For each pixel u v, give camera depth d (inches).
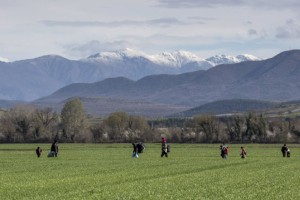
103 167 3472.0
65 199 1921.8
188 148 6884.8
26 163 3892.7
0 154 5290.4
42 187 2287.2
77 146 7490.2
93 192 2126.0
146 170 3213.6
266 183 2488.9
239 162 4047.7
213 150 6299.2
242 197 2022.6
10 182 2504.9
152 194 2078.0
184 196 2038.6
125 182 2519.7
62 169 3316.9
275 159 4503.0
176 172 3100.4
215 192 2154.3
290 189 2271.2
